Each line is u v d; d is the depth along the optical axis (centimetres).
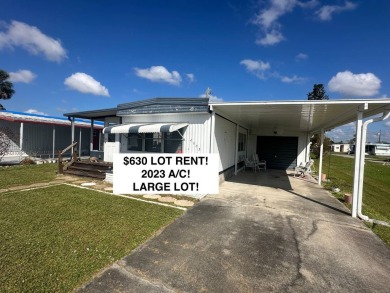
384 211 926
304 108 857
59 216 608
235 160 1477
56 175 1227
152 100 1136
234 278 370
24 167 1468
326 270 404
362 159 715
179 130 1072
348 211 762
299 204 825
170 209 708
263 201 847
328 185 1245
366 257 455
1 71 3619
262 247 482
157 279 358
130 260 409
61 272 362
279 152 1930
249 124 1706
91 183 1054
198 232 546
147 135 1188
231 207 757
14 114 1973
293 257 445
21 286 325
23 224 546
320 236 551
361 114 722
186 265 402
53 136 1989
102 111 1439
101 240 478
